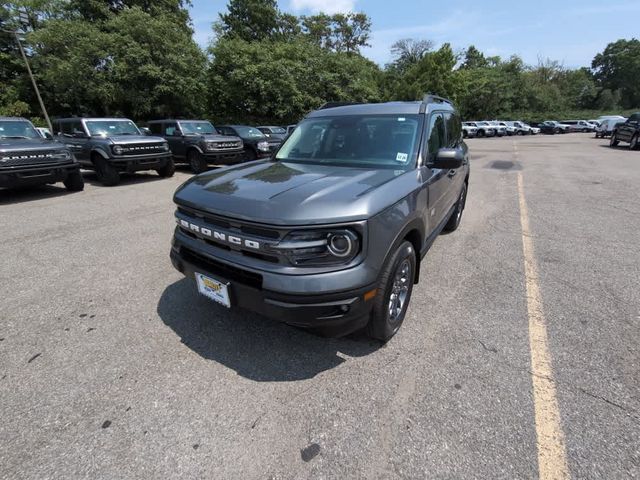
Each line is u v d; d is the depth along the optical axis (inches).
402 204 94.2
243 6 1518.2
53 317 118.6
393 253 90.4
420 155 116.3
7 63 1115.9
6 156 272.1
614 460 67.5
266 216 79.0
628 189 326.0
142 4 1131.3
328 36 1971.0
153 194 323.6
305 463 68.0
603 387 85.9
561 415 77.8
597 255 168.9
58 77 784.3
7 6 1071.6
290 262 78.9
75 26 778.2
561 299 128.1
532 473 65.3
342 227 78.0
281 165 122.6
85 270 155.9
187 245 97.4
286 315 79.1
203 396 84.7
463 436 73.1
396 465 67.3
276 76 994.7
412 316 117.9
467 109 2160.4
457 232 205.9
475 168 489.1
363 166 116.6
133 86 772.0
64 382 89.3
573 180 379.6
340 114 139.3
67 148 319.6
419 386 87.0
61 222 231.6
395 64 2186.3
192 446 71.8
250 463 68.1
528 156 647.8
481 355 98.1
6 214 253.0
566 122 2039.9
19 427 76.2
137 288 138.6
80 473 66.3
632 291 133.4
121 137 372.8
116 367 94.7
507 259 165.0
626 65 3425.2
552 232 204.2
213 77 989.8
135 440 73.1
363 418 78.1
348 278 78.2
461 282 142.3
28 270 156.3
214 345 103.3
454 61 1750.7
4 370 93.6
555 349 100.3
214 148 438.0
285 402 82.7
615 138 854.5
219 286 88.8
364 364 95.0
